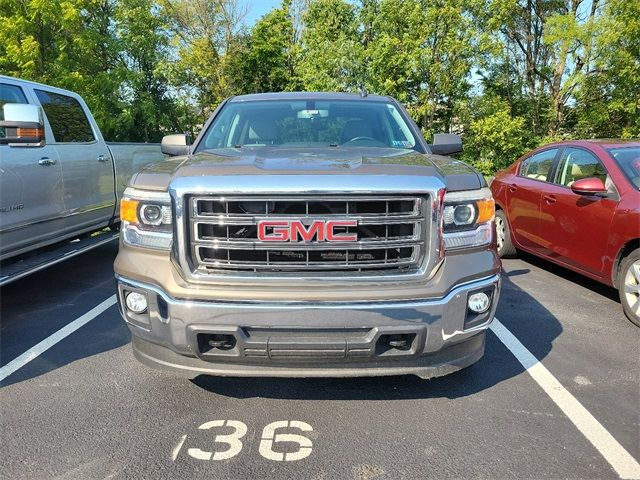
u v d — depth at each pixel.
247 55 24.17
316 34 24.69
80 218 5.62
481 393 3.34
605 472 2.56
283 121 4.21
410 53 18.89
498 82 20.83
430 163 3.01
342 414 3.08
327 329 2.61
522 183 6.57
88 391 3.35
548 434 2.88
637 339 4.27
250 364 2.72
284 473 2.55
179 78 21.31
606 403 3.22
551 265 6.84
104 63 19.95
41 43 17.55
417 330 2.64
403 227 2.71
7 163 4.34
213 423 2.98
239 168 2.74
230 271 2.68
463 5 18.70
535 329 4.48
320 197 2.59
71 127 5.69
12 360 3.82
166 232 2.76
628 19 16.64
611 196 4.89
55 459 2.64
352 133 4.12
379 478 2.51
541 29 20.77
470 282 2.77
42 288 5.63
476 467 2.59
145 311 2.82
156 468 2.58
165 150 4.08
